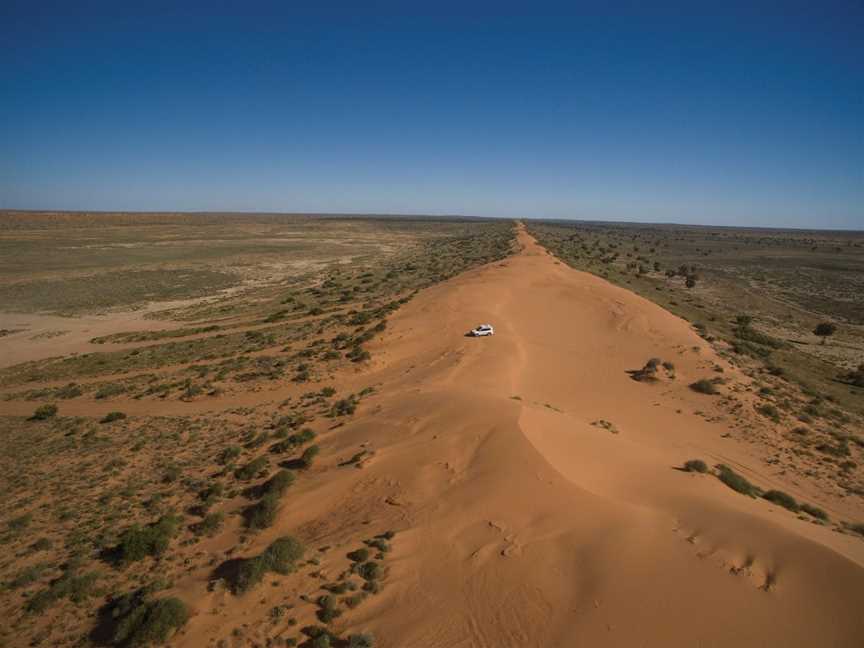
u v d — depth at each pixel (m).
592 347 56.81
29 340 68.31
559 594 16.38
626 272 133.62
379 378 47.22
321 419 36.34
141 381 48.94
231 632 16.14
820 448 34.62
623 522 19.55
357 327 65.12
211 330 70.81
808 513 25.28
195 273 125.19
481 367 47.31
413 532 20.36
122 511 25.09
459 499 22.17
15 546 22.34
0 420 40.19
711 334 65.81
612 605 15.66
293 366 50.75
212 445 33.31
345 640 15.43
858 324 89.69
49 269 122.44
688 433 36.06
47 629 17.33
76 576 19.91
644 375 47.09
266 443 32.69
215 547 21.61
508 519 20.36
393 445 28.62
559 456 25.27
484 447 26.38
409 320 65.00
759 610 15.03
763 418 38.62
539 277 89.62
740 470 30.47
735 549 17.67
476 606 16.28
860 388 53.12
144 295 98.69
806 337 78.75
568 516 20.17
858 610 14.57
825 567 16.22
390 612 16.42
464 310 68.44
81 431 36.97
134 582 19.56
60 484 28.25
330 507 23.73
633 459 27.53
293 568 18.78
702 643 14.17
